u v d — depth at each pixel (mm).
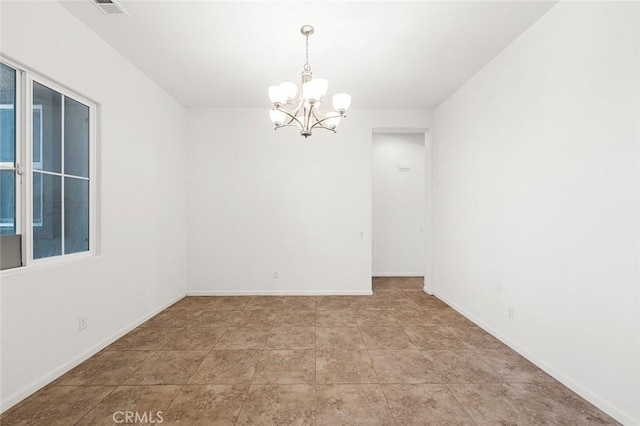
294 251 4453
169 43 2678
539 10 2213
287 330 3086
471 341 2816
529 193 2438
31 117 2025
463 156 3533
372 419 1751
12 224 1959
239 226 4438
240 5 2170
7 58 1845
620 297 1720
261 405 1873
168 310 3717
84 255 2502
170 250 3908
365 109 4441
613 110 1750
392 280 5391
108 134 2697
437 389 2047
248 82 3506
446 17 2303
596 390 1858
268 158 4434
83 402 1889
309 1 2127
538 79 2330
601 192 1825
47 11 2064
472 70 3182
